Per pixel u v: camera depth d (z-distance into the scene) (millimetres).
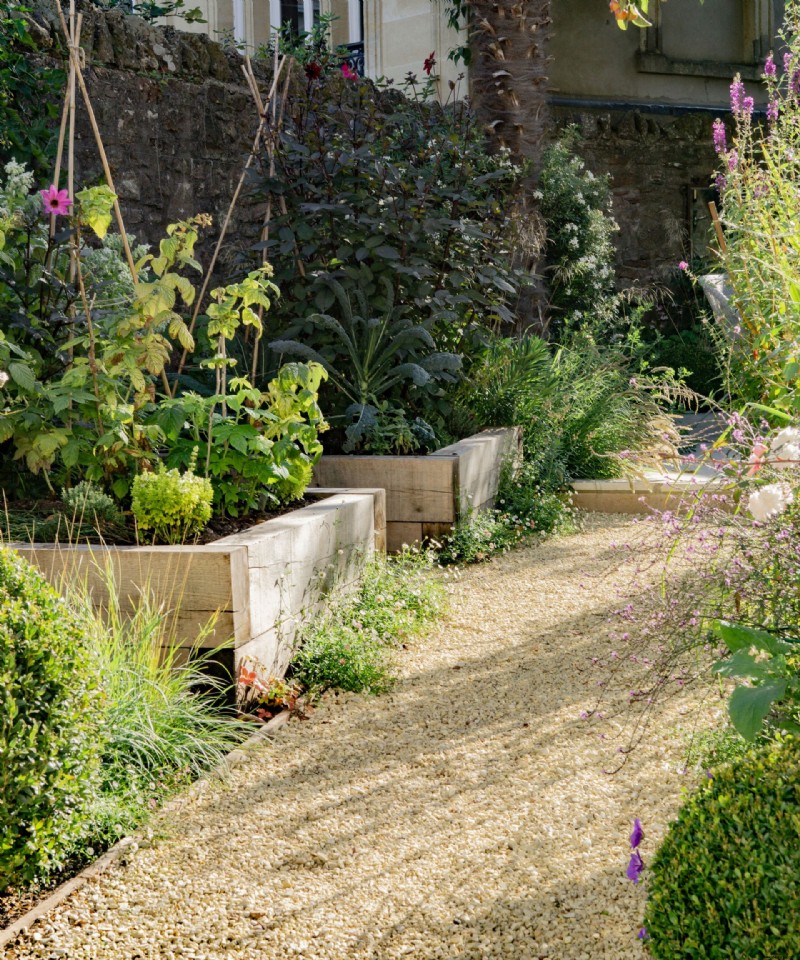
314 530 4348
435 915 2479
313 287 6414
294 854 2770
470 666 4188
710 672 3396
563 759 3279
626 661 4066
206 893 2588
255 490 4668
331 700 3879
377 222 6508
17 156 6113
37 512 4488
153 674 3414
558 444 7219
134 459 4516
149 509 4008
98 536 4156
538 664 4164
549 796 3043
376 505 5133
